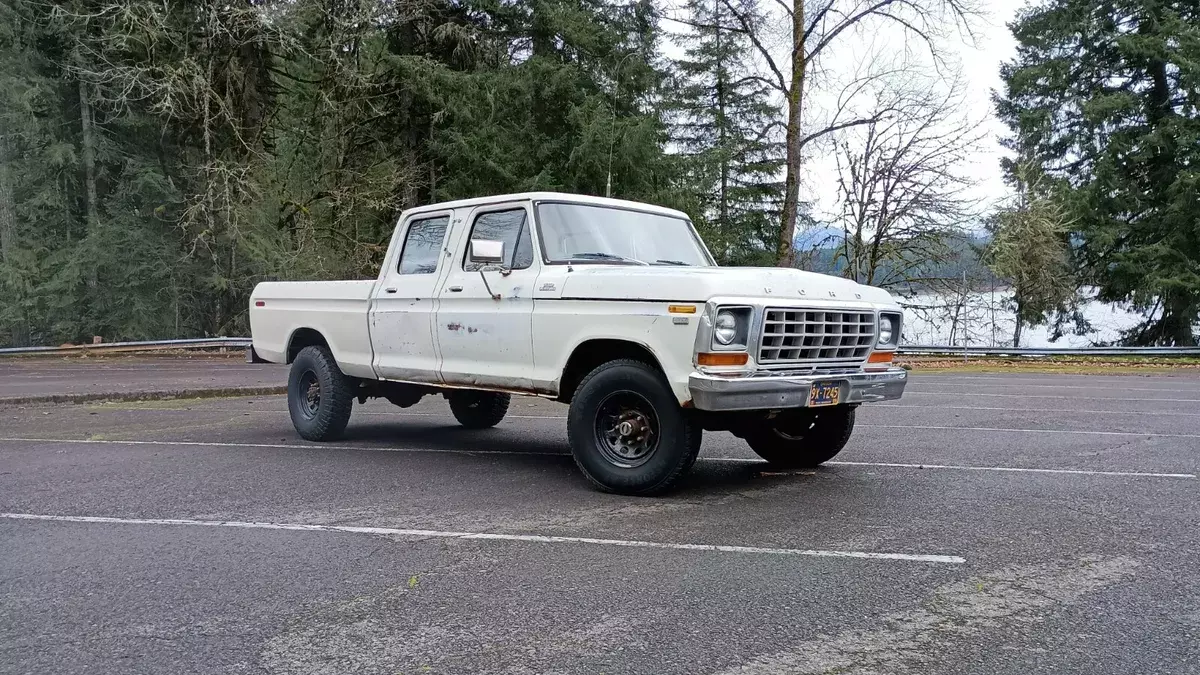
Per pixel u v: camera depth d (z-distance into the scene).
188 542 4.79
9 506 5.68
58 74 24.59
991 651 3.24
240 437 8.84
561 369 6.16
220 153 23.67
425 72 22.44
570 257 6.51
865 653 3.22
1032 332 32.25
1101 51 29.89
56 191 23.88
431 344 7.20
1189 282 27.16
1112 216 29.55
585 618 3.58
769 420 6.75
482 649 3.27
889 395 6.39
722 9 22.23
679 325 5.46
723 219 35.62
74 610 3.72
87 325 24.47
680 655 3.20
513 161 23.27
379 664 3.14
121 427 9.64
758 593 3.88
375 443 8.45
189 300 25.75
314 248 23.42
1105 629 3.46
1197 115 27.53
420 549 4.62
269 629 3.48
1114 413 11.09
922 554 4.49
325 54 22.94
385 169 24.11
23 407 11.72
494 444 8.41
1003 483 6.36
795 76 21.94
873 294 6.63
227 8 20.88
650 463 5.76
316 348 8.58
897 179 24.41
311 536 4.89
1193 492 6.03
